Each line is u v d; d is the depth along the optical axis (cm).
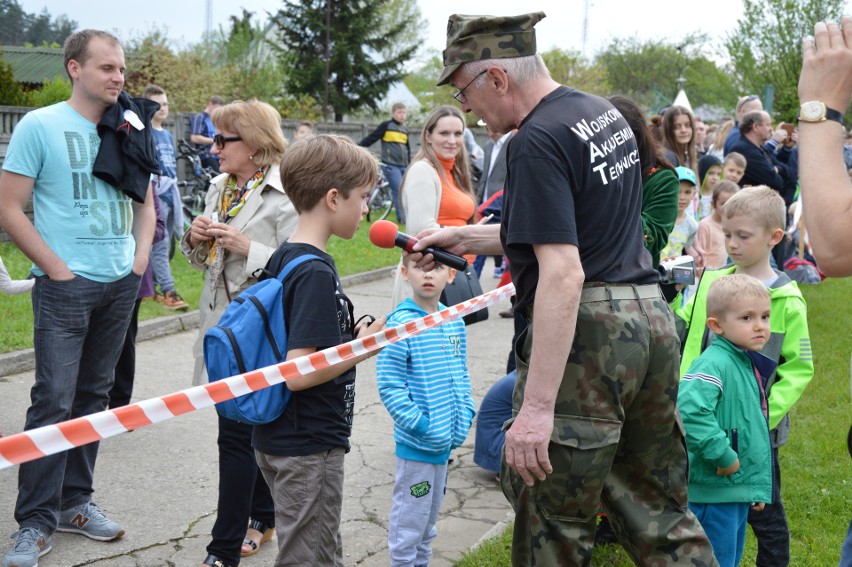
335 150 289
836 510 446
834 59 211
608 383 258
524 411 253
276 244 387
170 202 1047
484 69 264
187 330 817
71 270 368
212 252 388
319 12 4450
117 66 373
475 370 725
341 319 285
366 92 4522
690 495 336
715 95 5169
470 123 2402
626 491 281
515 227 251
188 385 645
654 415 272
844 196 206
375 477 486
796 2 3034
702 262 648
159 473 479
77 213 370
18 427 537
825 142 211
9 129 1252
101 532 396
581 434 258
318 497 281
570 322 246
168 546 395
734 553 340
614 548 395
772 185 930
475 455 494
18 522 376
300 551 282
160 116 1010
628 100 398
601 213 260
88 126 375
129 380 493
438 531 418
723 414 334
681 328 349
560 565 267
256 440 288
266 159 389
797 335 360
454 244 331
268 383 247
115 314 394
